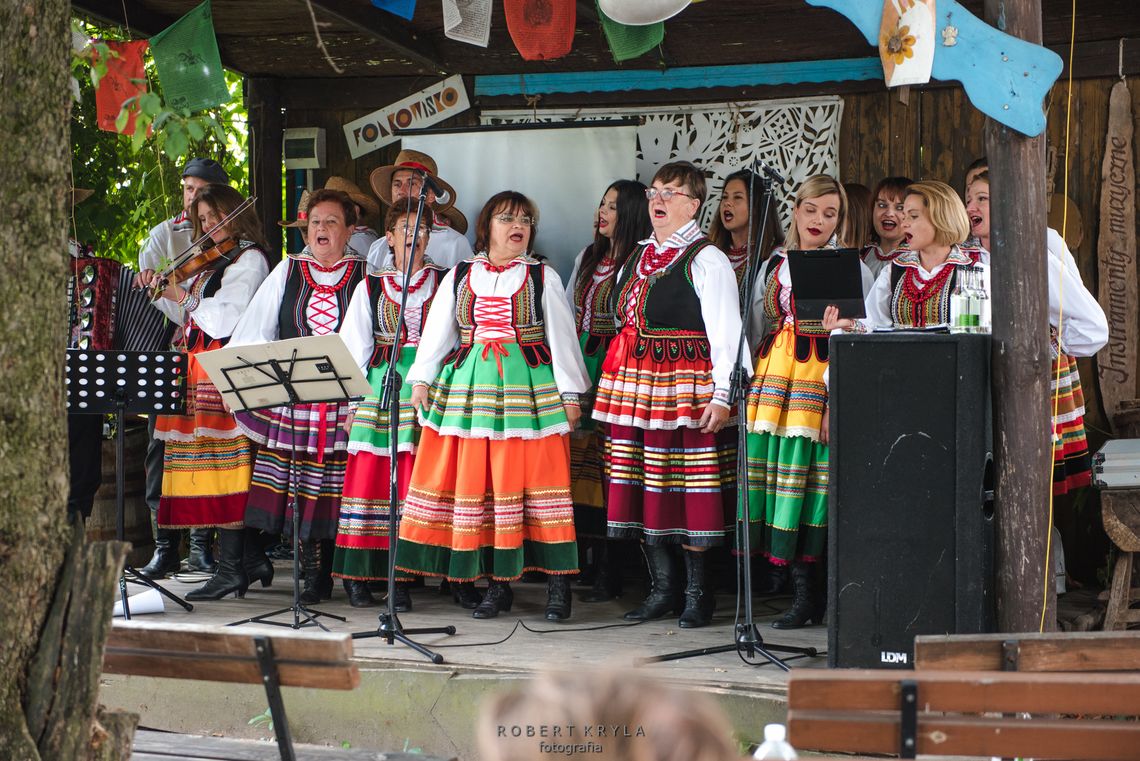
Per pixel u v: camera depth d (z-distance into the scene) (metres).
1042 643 2.40
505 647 4.33
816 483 4.52
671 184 4.62
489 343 4.68
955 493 3.57
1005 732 2.17
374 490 4.88
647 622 4.79
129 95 5.04
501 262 4.76
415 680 4.07
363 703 4.12
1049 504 3.64
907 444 3.61
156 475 5.75
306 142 6.66
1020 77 3.53
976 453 3.55
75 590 2.53
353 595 5.06
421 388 4.76
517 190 5.89
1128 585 4.44
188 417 5.22
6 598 2.50
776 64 6.10
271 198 6.73
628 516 4.73
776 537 4.51
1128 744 2.16
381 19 5.82
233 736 4.21
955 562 3.58
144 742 2.78
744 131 6.16
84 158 7.06
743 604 4.63
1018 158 3.59
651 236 4.95
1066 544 5.68
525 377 4.68
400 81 6.59
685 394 4.56
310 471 5.03
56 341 2.63
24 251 2.58
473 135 5.93
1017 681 2.16
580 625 4.72
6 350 2.54
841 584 3.67
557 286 4.75
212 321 5.09
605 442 5.14
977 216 4.75
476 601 5.09
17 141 2.58
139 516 6.21
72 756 2.48
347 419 4.98
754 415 4.53
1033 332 3.60
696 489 4.59
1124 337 5.68
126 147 7.11
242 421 5.02
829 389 3.68
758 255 4.06
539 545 4.75
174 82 5.12
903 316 4.37
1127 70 5.61
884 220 5.35
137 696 4.29
